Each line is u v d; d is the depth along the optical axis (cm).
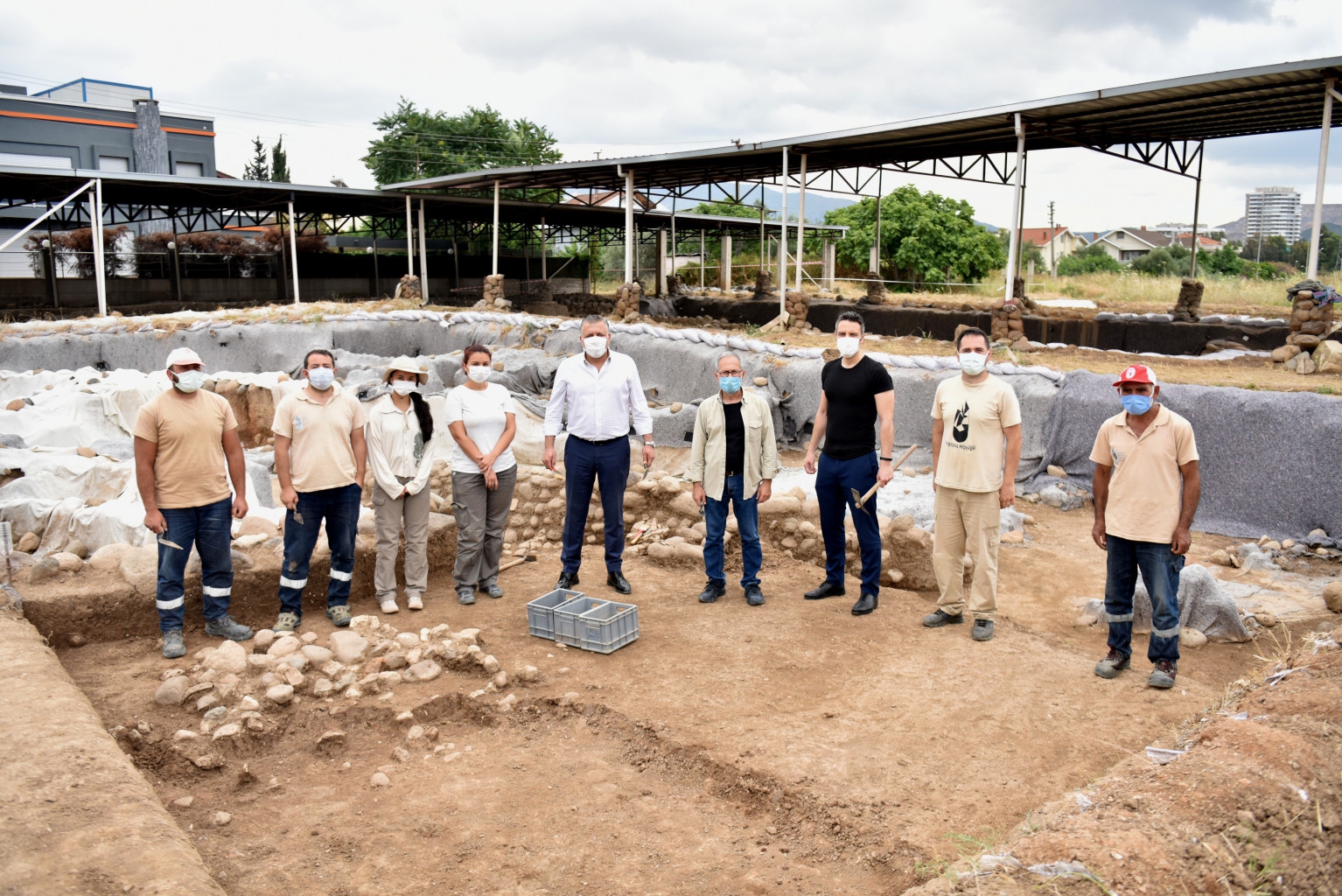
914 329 2011
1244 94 1413
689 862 368
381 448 641
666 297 3175
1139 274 3566
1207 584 691
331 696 506
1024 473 1109
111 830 311
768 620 630
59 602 564
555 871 362
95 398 1148
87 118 3581
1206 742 325
